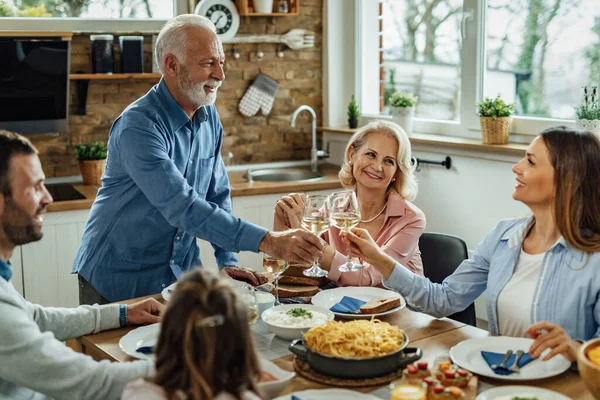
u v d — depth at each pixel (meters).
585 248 1.95
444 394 1.50
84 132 4.12
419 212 2.58
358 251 2.20
